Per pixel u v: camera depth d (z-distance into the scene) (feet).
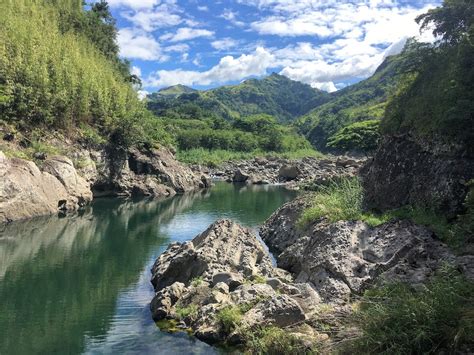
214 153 369.50
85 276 85.76
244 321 55.67
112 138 205.57
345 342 46.91
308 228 96.58
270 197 209.36
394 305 49.03
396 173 102.58
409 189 96.89
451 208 83.92
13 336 58.59
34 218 136.87
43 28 214.07
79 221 140.26
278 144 429.79
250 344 52.08
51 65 185.37
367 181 116.78
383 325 46.11
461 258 64.64
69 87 185.98
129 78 291.17
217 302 61.52
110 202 183.32
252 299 61.16
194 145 379.55
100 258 98.99
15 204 131.34
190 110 563.07
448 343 41.81
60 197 150.92
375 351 44.01
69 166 161.27
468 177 83.46
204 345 54.80
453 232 73.51
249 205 182.80
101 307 69.05
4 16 184.55
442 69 102.12
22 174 136.05
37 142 158.40
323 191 124.77
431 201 87.25
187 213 161.99
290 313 55.77
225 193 225.56
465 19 106.73
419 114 100.27
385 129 115.14
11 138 148.97
